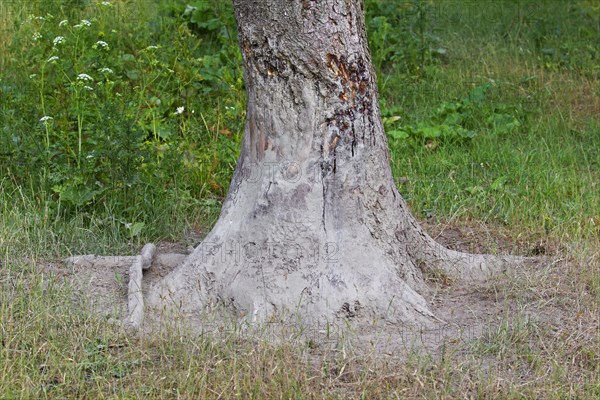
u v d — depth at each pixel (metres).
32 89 13.68
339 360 8.21
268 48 8.97
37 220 10.96
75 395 7.68
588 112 16.03
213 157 13.09
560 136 14.93
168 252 11.15
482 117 15.45
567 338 8.80
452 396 7.83
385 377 7.96
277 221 9.11
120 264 10.28
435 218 12.25
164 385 7.82
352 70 9.11
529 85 16.84
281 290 9.05
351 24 9.07
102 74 13.48
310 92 9.02
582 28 19.02
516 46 18.31
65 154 12.12
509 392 7.88
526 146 14.53
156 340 8.53
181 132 13.83
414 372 7.97
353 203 9.24
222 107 14.59
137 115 12.93
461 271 10.23
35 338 8.27
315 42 8.91
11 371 7.79
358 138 9.22
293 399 7.66
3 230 10.60
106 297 9.50
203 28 17.08
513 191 12.95
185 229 11.65
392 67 17.47
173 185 12.33
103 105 12.48
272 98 9.06
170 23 16.53
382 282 9.20
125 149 11.64
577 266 10.40
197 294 9.29
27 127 12.85
